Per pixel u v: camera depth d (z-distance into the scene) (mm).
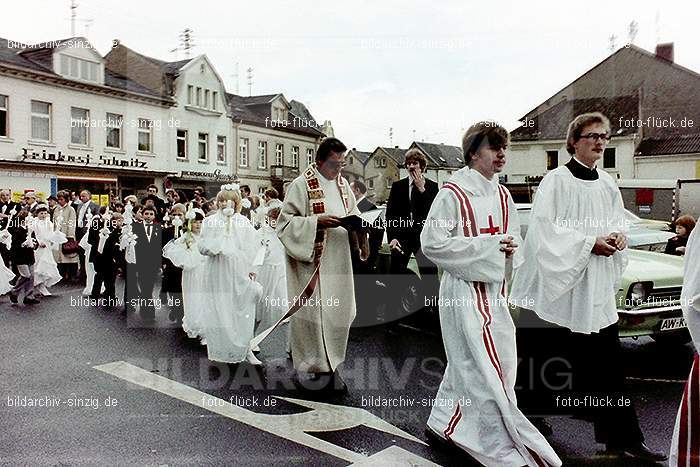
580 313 3779
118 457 3695
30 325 7824
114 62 17641
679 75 21703
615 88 20266
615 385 3838
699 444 3029
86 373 5520
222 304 5816
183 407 4598
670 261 6266
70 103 17844
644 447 3816
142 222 8641
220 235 5781
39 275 10180
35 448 3816
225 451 3801
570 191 3812
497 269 3682
